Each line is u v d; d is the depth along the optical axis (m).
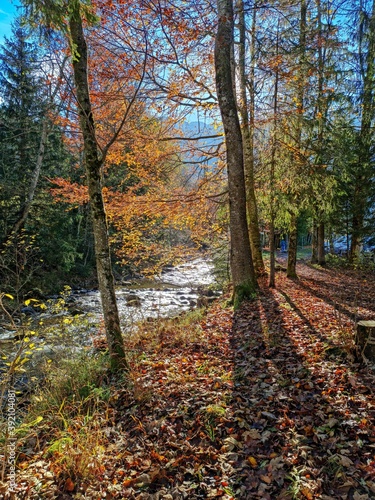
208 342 6.08
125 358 5.12
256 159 10.51
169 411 3.80
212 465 2.90
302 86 9.31
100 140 8.02
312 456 2.81
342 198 15.08
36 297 13.25
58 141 15.42
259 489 2.57
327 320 6.33
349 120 13.99
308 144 10.19
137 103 7.89
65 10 3.36
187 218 10.27
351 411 3.29
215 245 12.73
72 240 17.62
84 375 5.13
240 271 8.62
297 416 3.38
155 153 9.26
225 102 8.00
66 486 2.79
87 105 4.53
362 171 13.98
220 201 10.26
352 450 2.81
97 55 6.67
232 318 7.39
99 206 4.84
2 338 8.09
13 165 15.13
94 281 18.75
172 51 7.45
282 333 5.83
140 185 10.19
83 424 3.63
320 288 10.43
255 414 3.52
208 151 10.19
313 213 12.16
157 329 7.32
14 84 14.44
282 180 9.38
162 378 4.69
